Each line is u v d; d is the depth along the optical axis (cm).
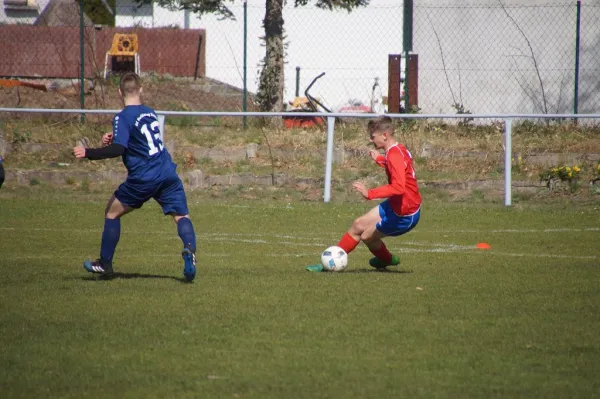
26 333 2139
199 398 1650
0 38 9750
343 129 7344
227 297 2592
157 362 1889
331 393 1680
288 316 2325
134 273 3092
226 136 7356
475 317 2319
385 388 1711
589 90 8438
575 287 2781
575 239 4084
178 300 2545
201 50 10400
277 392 1684
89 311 2388
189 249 2741
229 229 4469
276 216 4978
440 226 4597
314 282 2872
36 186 6266
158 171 2741
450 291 2703
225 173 6544
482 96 8675
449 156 6781
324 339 2081
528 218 4906
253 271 3138
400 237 4200
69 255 3578
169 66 10406
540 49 8506
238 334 2128
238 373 1809
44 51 9812
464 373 1811
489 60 8631
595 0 8338
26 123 7531
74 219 4803
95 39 10044
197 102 8856
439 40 8731
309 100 7925
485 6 8575
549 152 6712
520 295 2636
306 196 6009
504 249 3775
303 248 3838
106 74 9594
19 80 9469
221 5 8369
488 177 6344
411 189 2966
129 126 2705
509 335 2125
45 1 11662
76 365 1867
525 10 8494
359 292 2680
